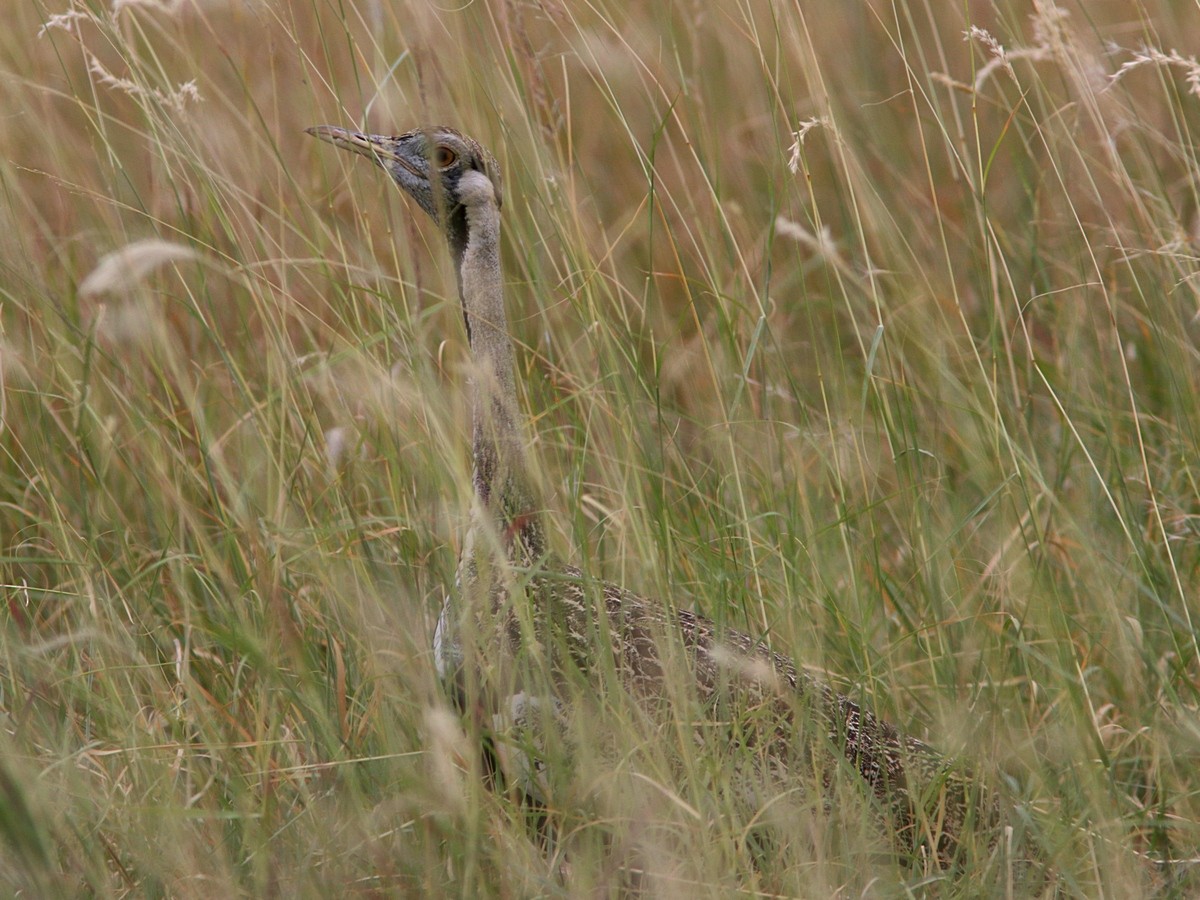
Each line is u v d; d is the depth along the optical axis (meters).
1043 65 14.63
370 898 8.20
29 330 11.45
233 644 8.71
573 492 10.80
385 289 11.08
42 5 12.47
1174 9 15.23
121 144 13.68
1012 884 8.60
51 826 8.03
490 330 9.73
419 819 8.39
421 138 9.80
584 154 15.23
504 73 12.20
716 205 11.67
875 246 13.99
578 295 11.42
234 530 10.26
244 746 8.80
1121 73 11.27
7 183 12.01
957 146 14.87
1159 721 9.59
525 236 11.72
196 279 11.95
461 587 9.19
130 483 11.47
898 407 11.23
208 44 14.23
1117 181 11.95
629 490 10.23
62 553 10.13
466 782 8.64
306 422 10.65
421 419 9.88
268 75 14.09
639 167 15.25
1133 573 10.69
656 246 14.81
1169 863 9.13
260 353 11.98
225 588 9.85
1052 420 12.91
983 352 12.98
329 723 8.81
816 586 10.18
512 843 8.22
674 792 8.30
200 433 10.32
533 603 9.20
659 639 8.84
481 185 9.64
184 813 7.99
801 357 13.80
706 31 15.66
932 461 11.85
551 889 8.06
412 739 9.01
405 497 9.98
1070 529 10.91
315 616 10.06
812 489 11.77
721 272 13.26
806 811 8.45
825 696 9.50
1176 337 11.95
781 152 12.08
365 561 9.94
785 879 8.23
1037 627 9.91
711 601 10.07
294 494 10.31
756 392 12.03
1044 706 10.00
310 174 13.42
